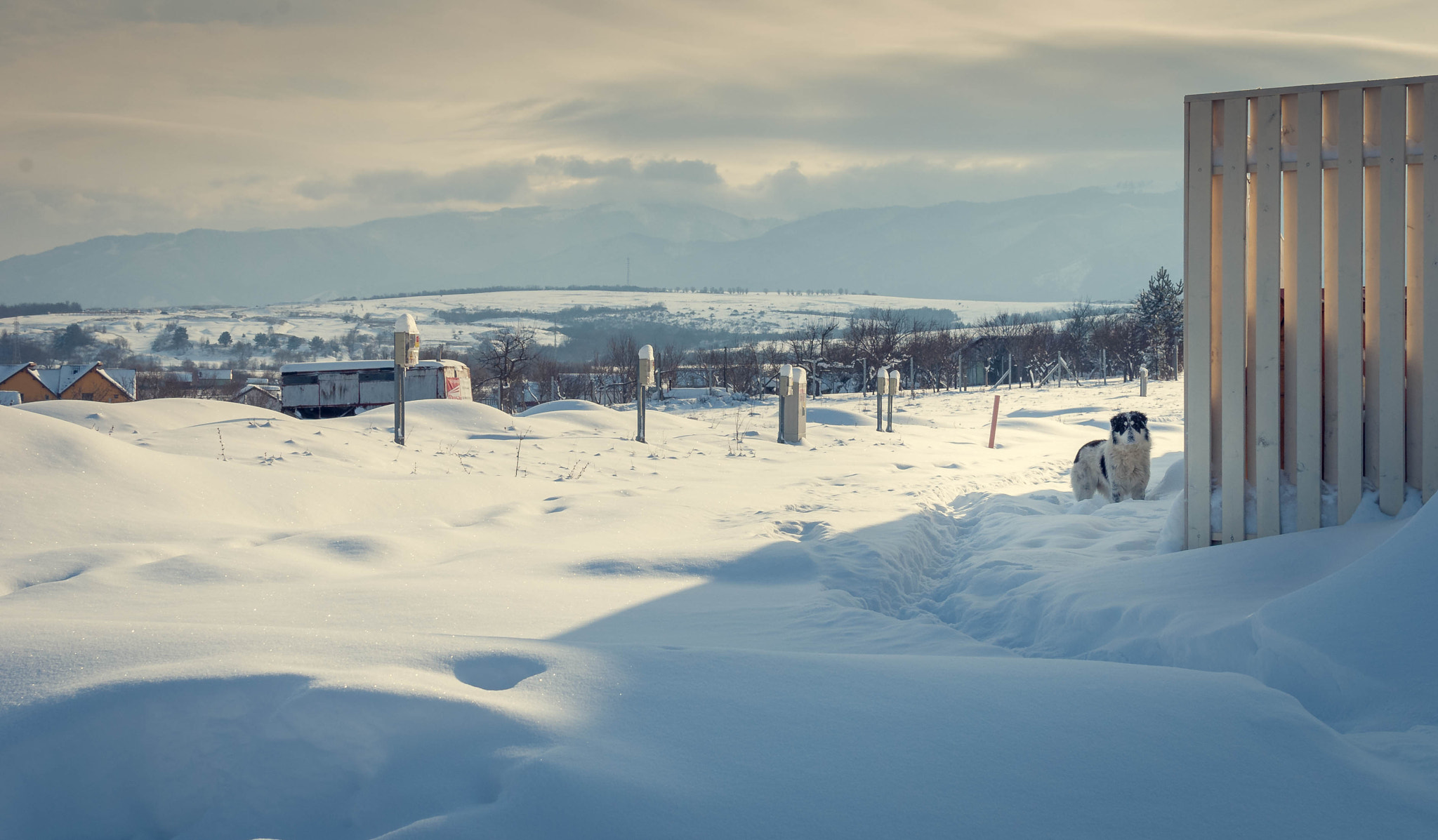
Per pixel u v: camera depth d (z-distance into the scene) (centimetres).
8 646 286
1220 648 380
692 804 206
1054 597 545
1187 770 228
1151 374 6378
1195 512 616
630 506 925
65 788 238
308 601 504
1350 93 560
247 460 987
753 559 677
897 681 287
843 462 1620
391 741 238
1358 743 262
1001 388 5662
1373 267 573
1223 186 601
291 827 233
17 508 625
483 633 459
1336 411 581
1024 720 255
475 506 941
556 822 197
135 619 453
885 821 204
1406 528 353
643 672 286
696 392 4759
